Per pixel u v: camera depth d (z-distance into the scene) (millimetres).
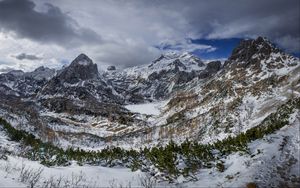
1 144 36469
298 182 15867
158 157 22609
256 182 16031
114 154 26891
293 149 20203
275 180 16250
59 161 25094
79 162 24938
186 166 20891
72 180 18156
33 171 19297
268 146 20938
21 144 38281
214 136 115000
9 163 20766
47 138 107000
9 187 14484
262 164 18125
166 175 19891
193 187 17344
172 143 25938
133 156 26672
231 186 16125
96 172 21312
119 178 20172
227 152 22250
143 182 19094
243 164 18922
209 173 19328
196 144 25047
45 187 15820
